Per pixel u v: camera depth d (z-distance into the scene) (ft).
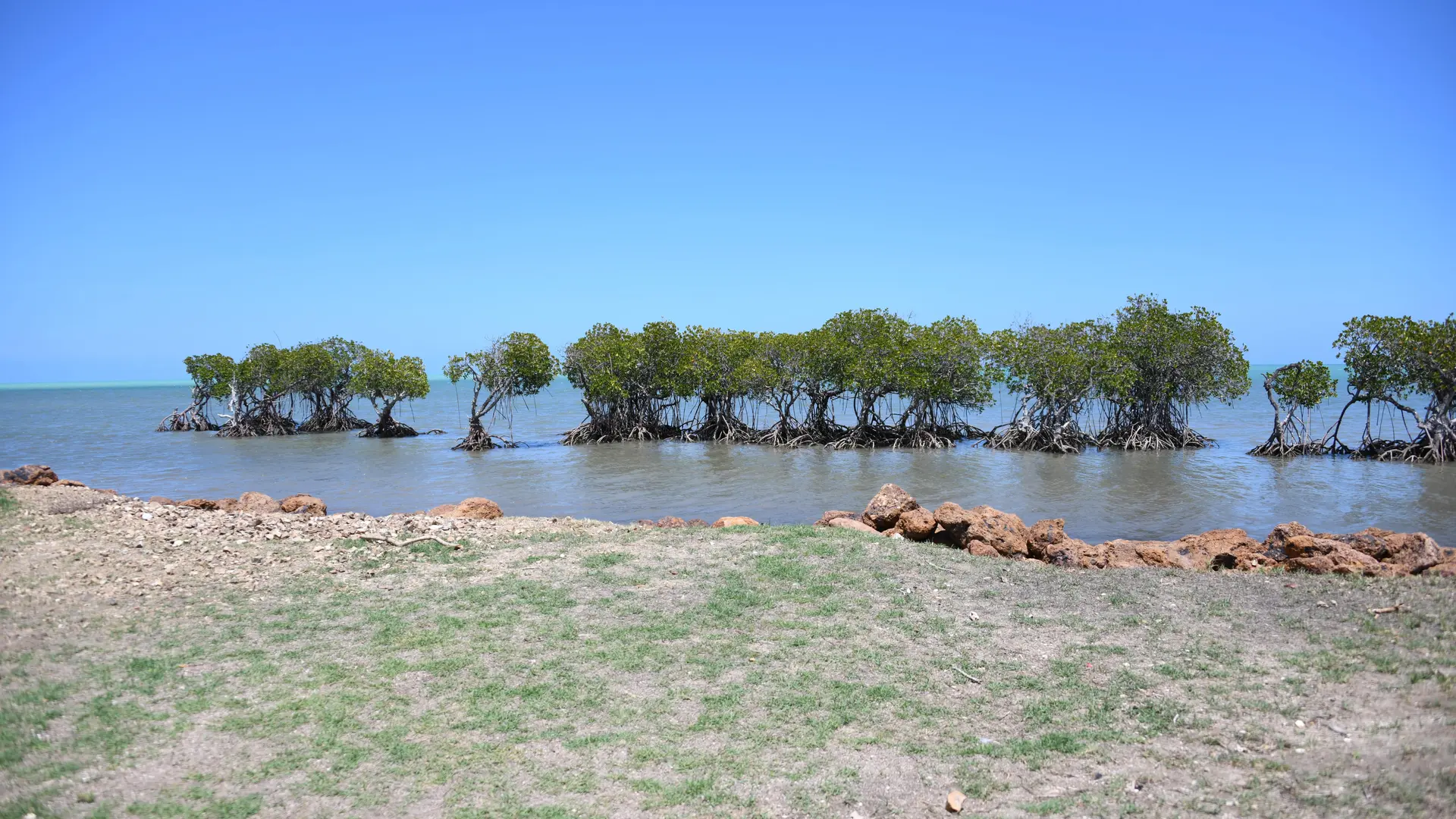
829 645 35.76
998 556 53.57
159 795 23.32
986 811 23.48
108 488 116.57
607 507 99.76
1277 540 53.06
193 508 65.62
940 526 56.75
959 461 146.51
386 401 207.10
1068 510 96.07
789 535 53.78
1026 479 122.31
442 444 187.52
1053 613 39.75
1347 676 30.58
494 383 175.42
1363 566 47.60
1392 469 126.11
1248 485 113.60
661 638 36.40
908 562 48.01
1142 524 87.35
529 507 99.60
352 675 31.78
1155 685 31.19
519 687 31.04
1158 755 26.04
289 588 43.09
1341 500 99.40
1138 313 163.73
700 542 52.70
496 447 176.96
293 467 142.10
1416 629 35.12
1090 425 180.14
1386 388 137.08
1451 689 28.58
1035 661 33.96
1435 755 24.13
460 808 23.29
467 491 113.29
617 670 32.89
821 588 43.06
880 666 33.58
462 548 52.13
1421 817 21.26
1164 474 125.80
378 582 44.68
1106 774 25.12
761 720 28.86
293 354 216.74
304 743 26.53
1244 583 44.14
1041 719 28.84
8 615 36.50
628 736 27.53
